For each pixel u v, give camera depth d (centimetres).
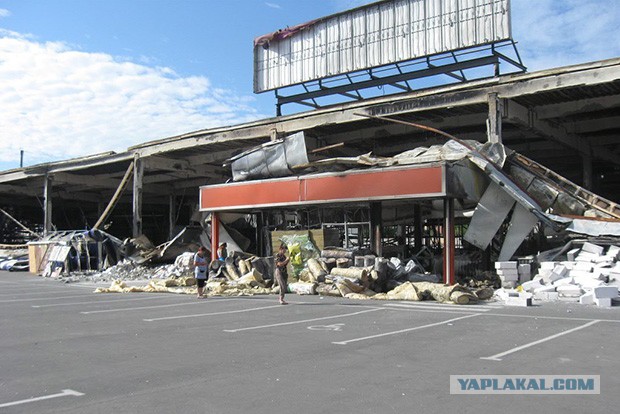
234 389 611
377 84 2691
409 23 2536
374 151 3216
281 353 809
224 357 782
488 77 2148
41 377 672
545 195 1973
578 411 529
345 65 2770
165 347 863
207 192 2441
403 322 1131
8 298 1739
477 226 1956
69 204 5297
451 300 1488
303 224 2517
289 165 2269
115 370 706
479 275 2006
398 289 1619
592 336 934
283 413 525
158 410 537
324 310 1359
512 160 2073
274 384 631
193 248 3075
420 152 2073
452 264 1816
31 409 543
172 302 1589
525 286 1622
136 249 3088
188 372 693
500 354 787
